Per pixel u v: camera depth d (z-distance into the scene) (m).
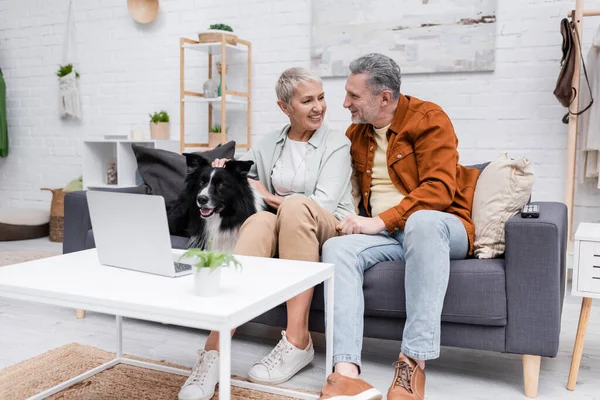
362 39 3.62
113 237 1.42
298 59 3.89
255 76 4.03
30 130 4.91
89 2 4.53
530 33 3.28
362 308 1.65
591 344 2.14
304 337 1.78
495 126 3.41
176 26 4.25
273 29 3.94
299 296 1.76
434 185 1.81
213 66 4.15
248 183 2.12
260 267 1.44
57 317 2.46
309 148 2.10
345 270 1.67
